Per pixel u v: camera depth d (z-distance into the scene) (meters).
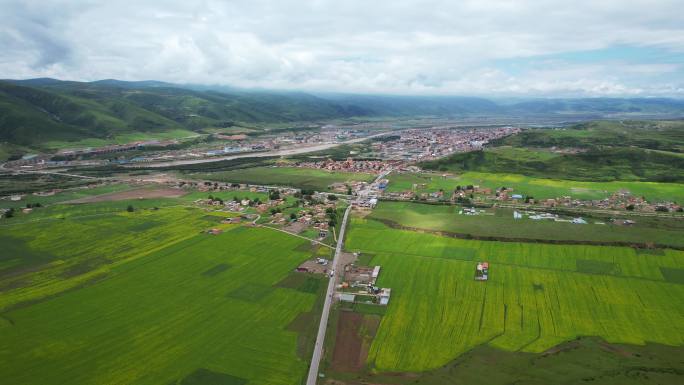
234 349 116.88
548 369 106.06
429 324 128.25
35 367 108.69
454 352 114.81
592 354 111.88
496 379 103.25
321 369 108.62
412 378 104.69
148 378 104.69
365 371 107.81
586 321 127.62
